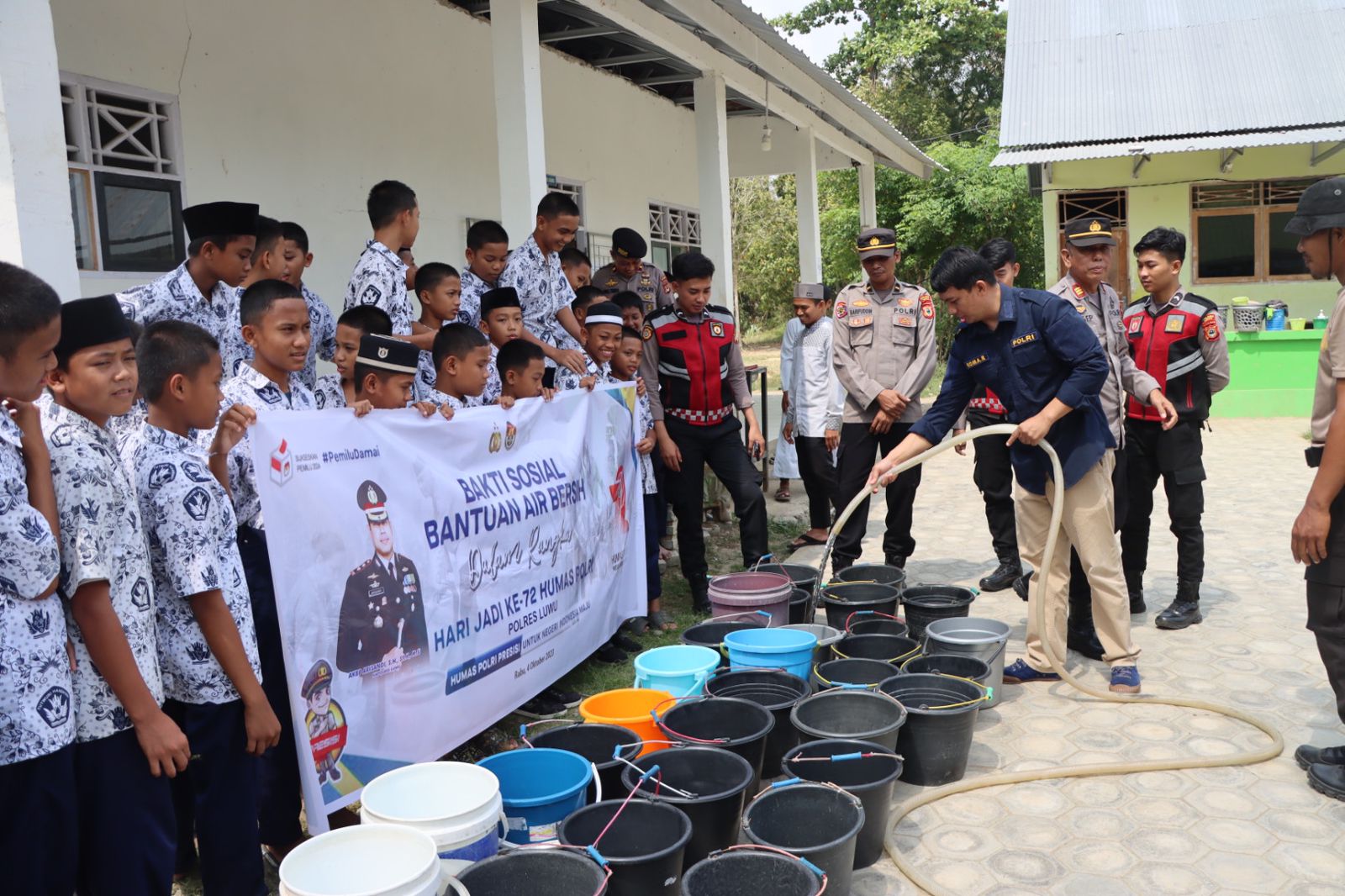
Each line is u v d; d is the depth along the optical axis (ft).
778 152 43.55
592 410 15.31
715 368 18.02
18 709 6.68
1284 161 44.27
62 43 17.10
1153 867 9.79
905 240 71.46
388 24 24.56
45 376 6.80
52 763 6.90
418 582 10.78
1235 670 14.75
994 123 93.30
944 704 11.90
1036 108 46.26
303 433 9.45
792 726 11.72
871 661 12.82
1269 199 44.93
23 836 6.84
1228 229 45.60
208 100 19.84
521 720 13.58
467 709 11.56
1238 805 10.92
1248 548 21.47
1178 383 16.35
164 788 7.64
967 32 92.68
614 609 16.06
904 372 19.07
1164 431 16.42
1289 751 12.17
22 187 10.57
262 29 20.98
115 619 7.15
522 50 19.85
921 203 69.72
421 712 10.77
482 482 12.09
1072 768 11.69
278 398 10.16
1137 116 44.29
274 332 9.95
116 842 7.36
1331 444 10.40
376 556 10.20
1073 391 13.21
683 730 11.04
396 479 10.63
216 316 11.10
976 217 69.41
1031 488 14.14
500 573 12.32
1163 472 16.63
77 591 7.01
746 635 13.19
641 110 38.81
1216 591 18.62
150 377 8.01
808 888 7.84
